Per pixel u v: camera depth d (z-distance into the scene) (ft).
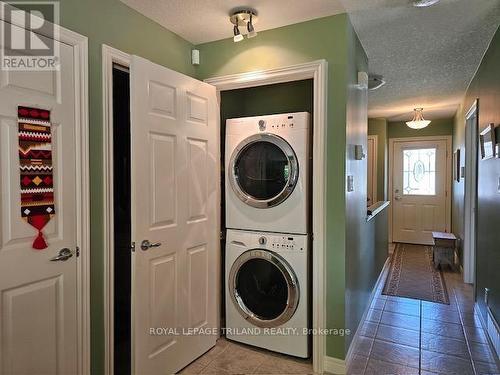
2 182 4.58
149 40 6.98
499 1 6.50
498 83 7.57
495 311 7.61
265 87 10.09
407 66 10.28
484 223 8.87
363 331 8.96
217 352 7.94
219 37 7.96
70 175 5.39
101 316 5.99
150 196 6.36
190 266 7.42
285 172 7.61
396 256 17.30
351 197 7.59
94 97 5.78
